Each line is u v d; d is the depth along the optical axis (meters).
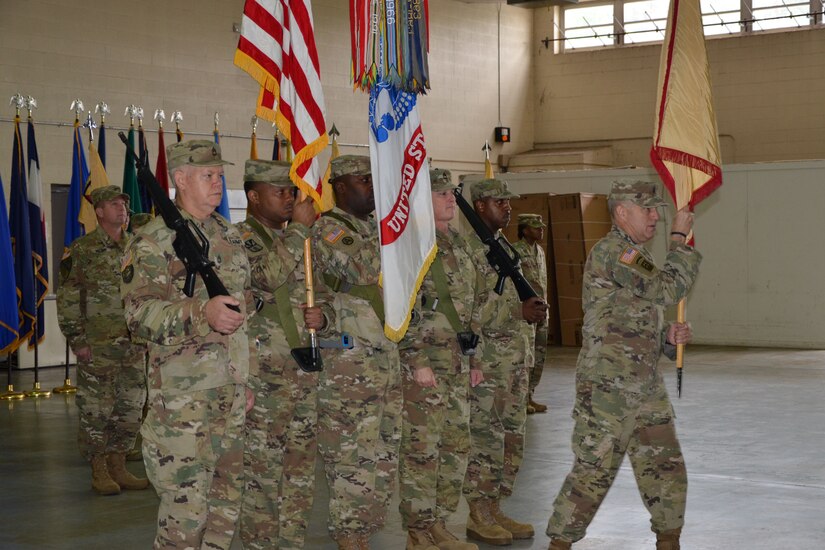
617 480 7.05
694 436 8.77
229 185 17.55
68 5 15.38
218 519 4.04
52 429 9.55
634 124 22.98
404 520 5.12
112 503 6.60
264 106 4.85
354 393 4.70
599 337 4.61
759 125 21.59
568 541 4.70
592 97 23.44
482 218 5.87
